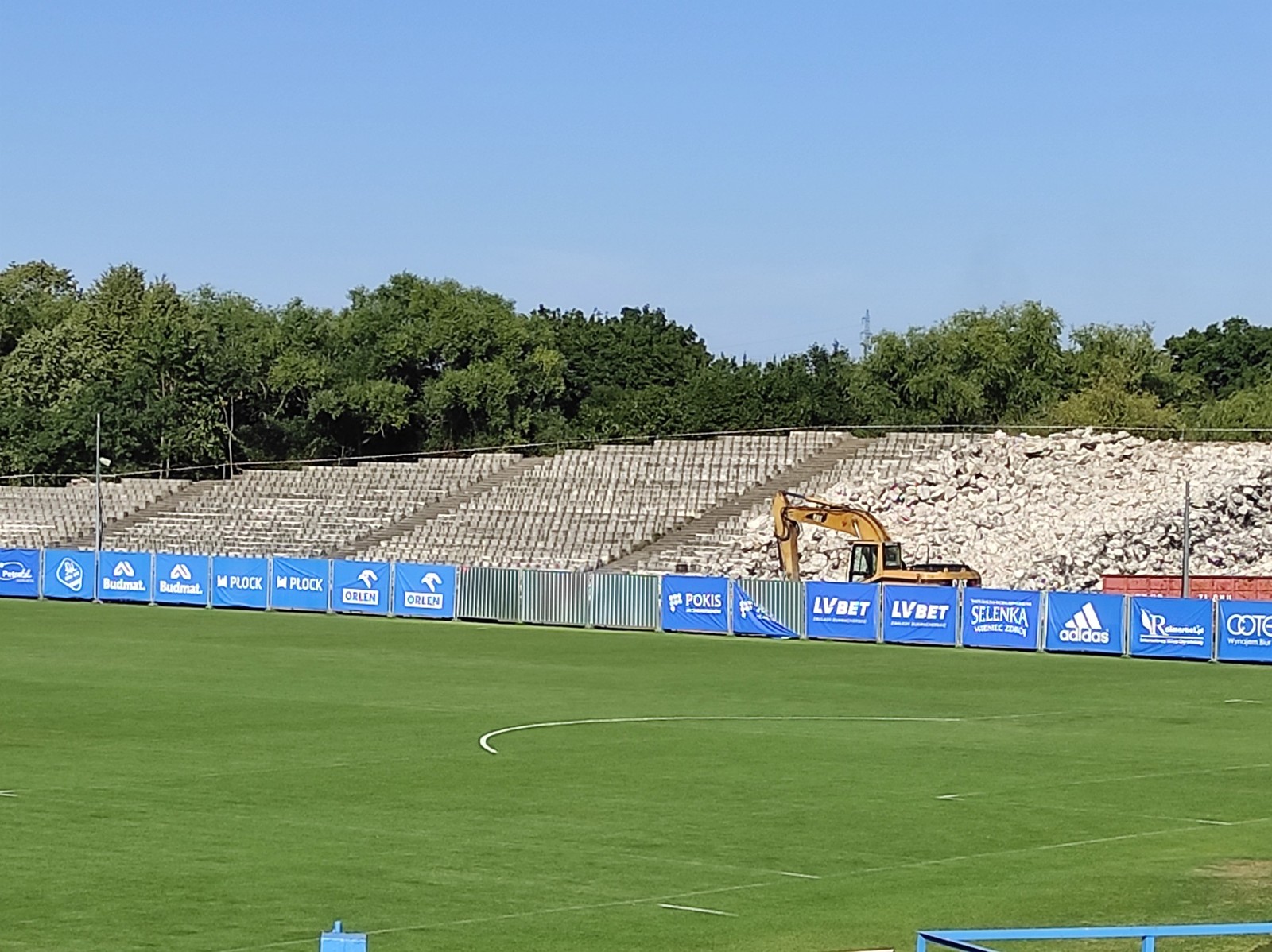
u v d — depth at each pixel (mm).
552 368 149500
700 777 33688
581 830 28016
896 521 89750
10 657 57875
